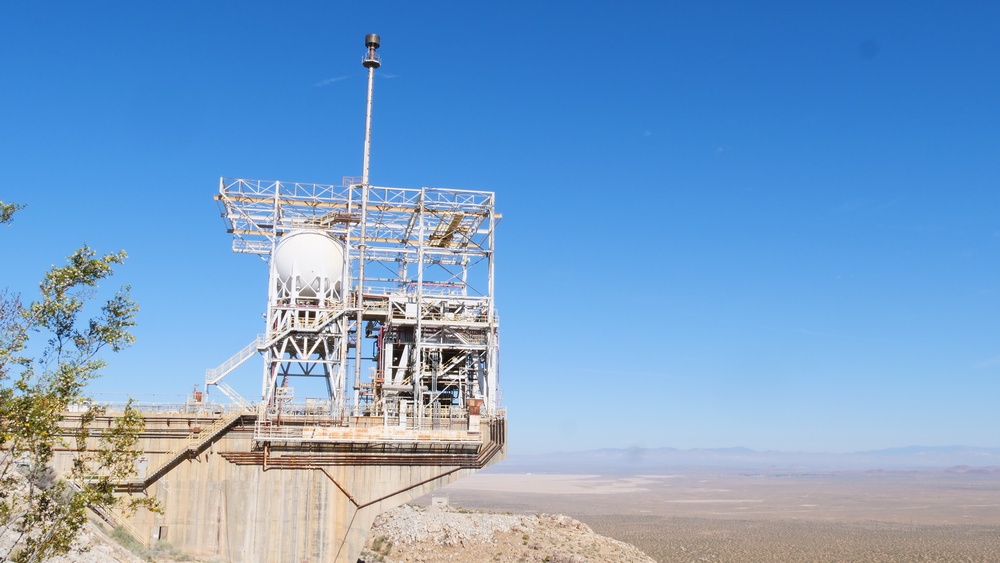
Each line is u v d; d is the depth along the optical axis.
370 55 69.38
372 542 73.81
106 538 45.19
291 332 63.66
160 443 55.84
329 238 66.88
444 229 73.38
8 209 27.11
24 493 33.78
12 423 27.34
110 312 29.19
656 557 114.12
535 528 82.88
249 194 66.81
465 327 66.62
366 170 67.19
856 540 140.25
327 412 62.38
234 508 55.75
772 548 127.31
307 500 56.47
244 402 58.50
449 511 85.69
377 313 66.06
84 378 28.53
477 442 58.34
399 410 63.75
